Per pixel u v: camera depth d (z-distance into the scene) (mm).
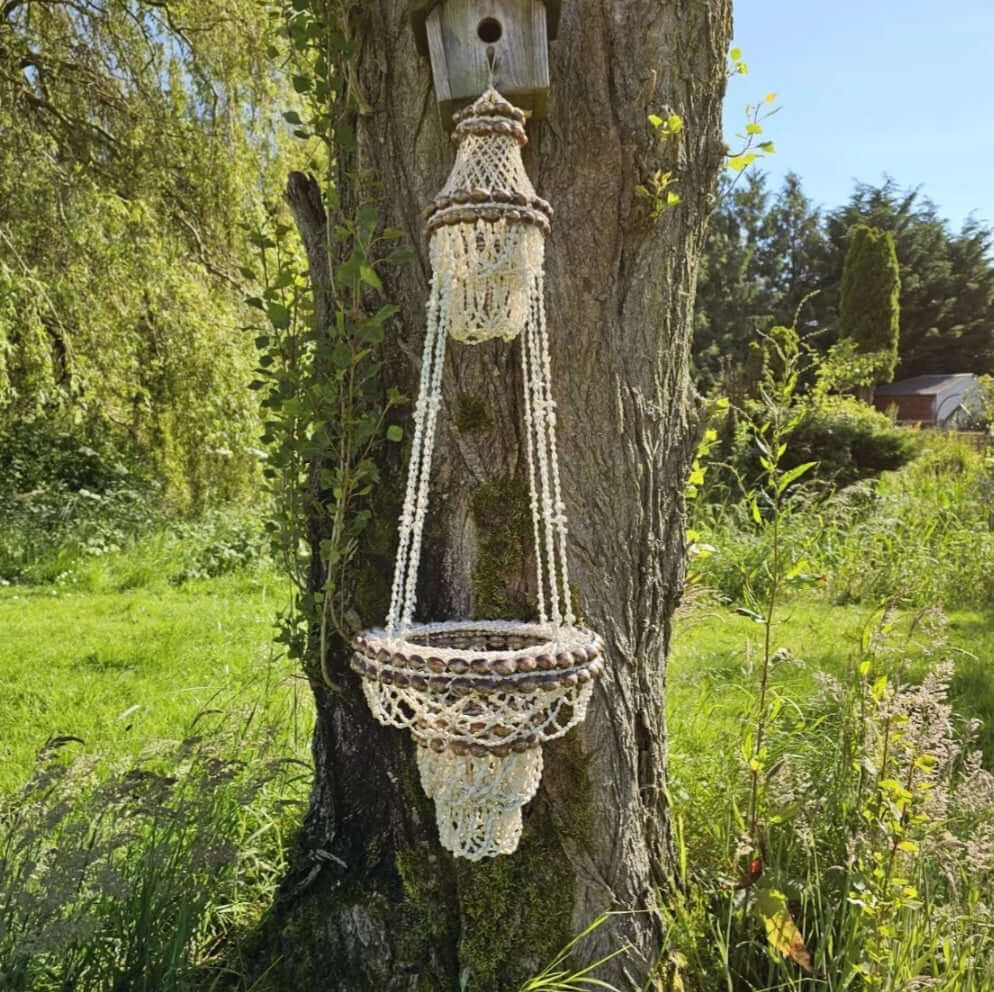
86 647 5094
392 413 2029
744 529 7008
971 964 1972
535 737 1482
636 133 1916
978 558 6621
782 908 2021
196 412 8289
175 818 2086
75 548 7441
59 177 7496
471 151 1493
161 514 8531
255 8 6980
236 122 7941
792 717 3008
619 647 2029
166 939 1963
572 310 1933
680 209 2037
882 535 6836
